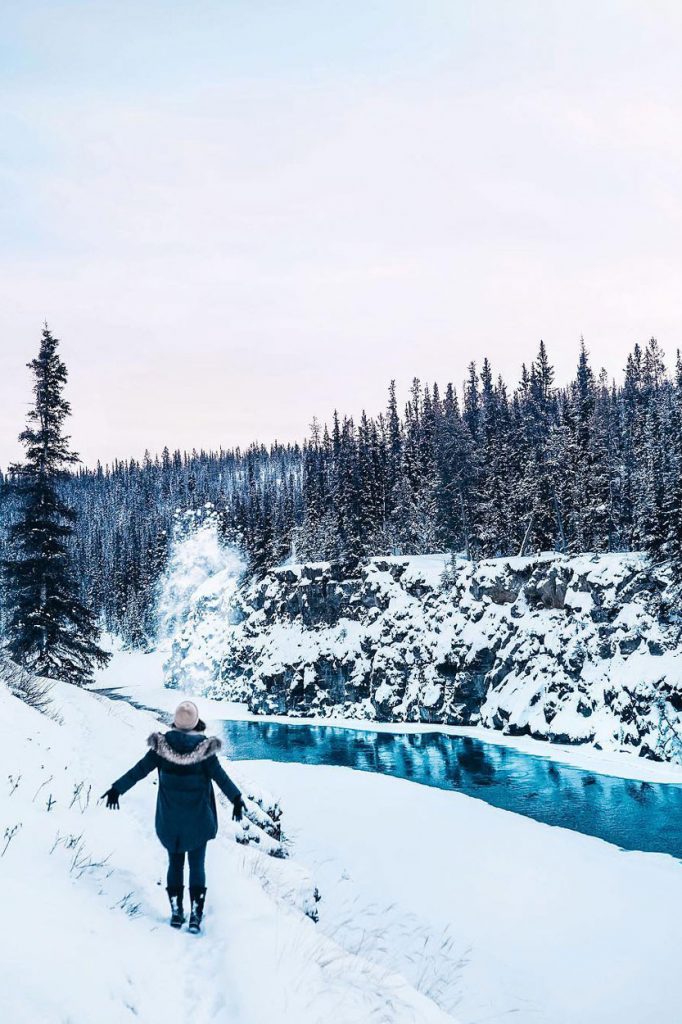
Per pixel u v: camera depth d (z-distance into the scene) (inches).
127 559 5113.2
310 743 2023.9
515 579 2209.6
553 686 1844.2
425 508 3053.6
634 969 373.4
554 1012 327.0
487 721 2026.3
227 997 138.3
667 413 3255.4
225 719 2610.7
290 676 2672.2
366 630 2581.2
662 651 1680.6
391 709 2303.2
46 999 107.6
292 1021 131.0
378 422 4382.4
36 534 1119.6
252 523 3804.1
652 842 966.4
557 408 4633.4
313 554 3336.6
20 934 123.7
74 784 284.7
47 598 1127.6
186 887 206.5
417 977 331.3
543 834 637.3
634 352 4955.7
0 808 196.1
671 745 1489.9
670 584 1771.7
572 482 2402.8
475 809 728.3
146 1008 125.1
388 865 535.5
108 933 146.4
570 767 1488.7
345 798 767.7
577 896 487.5
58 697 605.9
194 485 6953.7
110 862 197.5
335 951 187.9
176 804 175.8
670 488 1852.9
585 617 1913.1
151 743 179.9
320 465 4463.6
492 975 355.3
